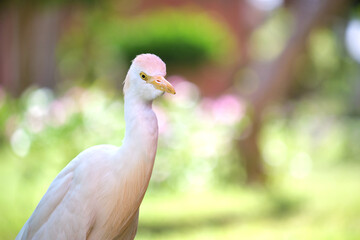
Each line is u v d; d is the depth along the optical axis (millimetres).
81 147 9430
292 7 12219
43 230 3543
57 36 24547
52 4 16344
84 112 9914
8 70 24750
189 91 12383
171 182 10680
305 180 12062
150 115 3477
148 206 9008
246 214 8164
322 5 10961
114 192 3455
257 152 11336
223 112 11719
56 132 9297
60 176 3617
